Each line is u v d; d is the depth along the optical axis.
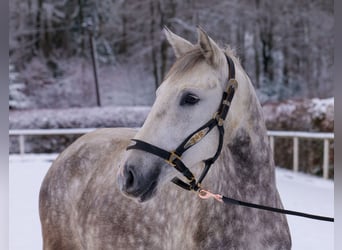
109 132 2.89
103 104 20.64
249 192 1.79
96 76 20.09
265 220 1.79
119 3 22.61
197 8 19.44
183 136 1.59
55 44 22.75
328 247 3.76
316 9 19.80
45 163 10.20
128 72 22.66
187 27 18.97
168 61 21.47
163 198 1.91
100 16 22.84
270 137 8.63
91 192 2.38
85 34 22.36
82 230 2.36
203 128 1.61
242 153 1.79
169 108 1.59
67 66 22.06
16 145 13.27
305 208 5.09
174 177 1.66
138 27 22.59
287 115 8.69
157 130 1.59
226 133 1.70
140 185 1.54
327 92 19.78
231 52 1.88
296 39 20.34
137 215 2.00
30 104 19.23
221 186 1.81
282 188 6.38
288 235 1.89
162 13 20.09
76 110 14.20
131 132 2.83
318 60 20.59
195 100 1.59
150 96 21.33
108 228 2.14
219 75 1.67
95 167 2.53
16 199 6.04
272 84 20.19
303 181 7.04
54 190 2.67
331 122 7.34
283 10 19.67
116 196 2.17
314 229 4.28
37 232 4.47
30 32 22.36
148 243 1.94
